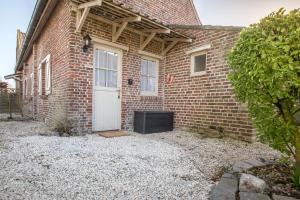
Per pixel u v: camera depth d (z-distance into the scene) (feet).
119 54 19.56
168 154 12.00
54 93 19.98
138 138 16.35
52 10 19.76
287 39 7.09
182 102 21.49
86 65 16.92
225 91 17.57
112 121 19.01
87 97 16.99
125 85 19.93
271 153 12.63
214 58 18.49
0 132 17.12
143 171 9.19
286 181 7.54
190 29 20.48
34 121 26.48
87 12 14.93
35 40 29.25
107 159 10.50
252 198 6.08
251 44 7.73
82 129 16.66
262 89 7.79
